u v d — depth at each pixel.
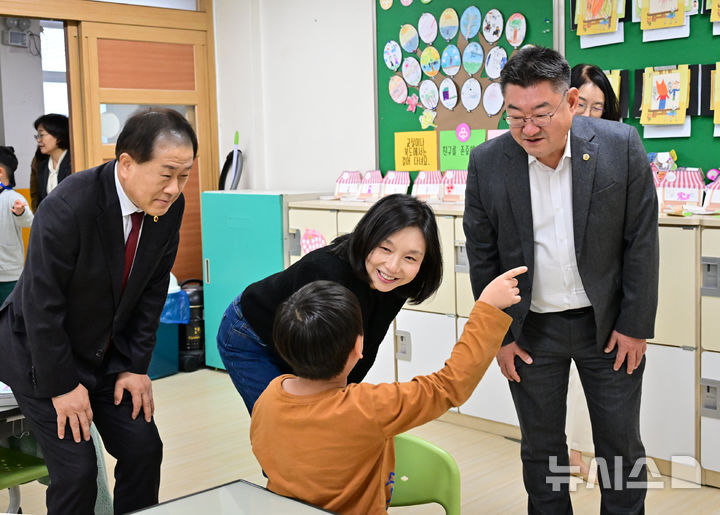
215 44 5.47
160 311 2.32
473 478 3.19
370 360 2.02
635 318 2.15
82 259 2.03
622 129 2.14
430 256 1.79
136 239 2.11
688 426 3.06
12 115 6.08
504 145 2.22
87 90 4.92
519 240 2.23
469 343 1.57
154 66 5.20
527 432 2.36
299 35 4.92
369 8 4.48
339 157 4.79
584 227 2.12
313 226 4.29
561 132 2.00
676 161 3.30
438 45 4.14
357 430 1.49
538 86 1.94
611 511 2.32
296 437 1.53
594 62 3.52
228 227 4.72
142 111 1.97
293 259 4.44
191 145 1.96
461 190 4.04
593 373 2.28
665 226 3.04
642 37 3.34
